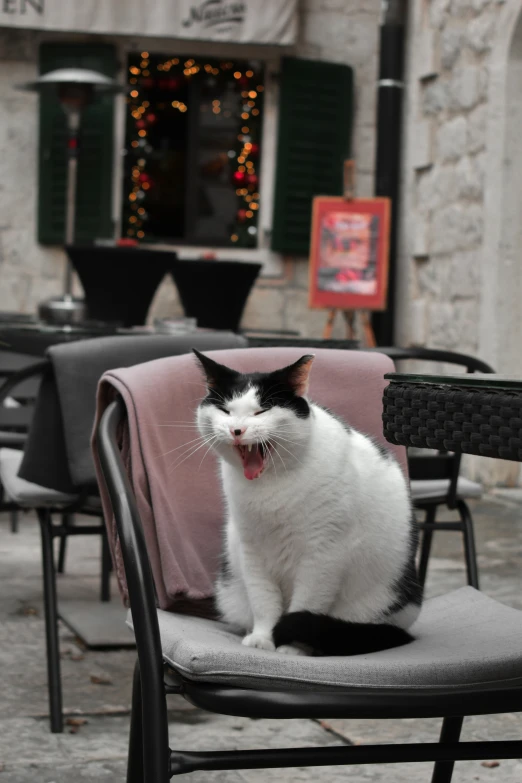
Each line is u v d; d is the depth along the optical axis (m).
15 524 5.35
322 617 1.68
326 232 7.78
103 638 3.52
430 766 2.58
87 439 2.79
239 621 1.86
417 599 1.81
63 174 8.93
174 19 8.66
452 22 7.29
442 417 1.31
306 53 9.13
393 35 7.93
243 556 1.79
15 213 8.98
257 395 1.76
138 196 9.23
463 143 7.14
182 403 2.06
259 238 9.20
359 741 2.73
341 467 1.74
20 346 4.38
